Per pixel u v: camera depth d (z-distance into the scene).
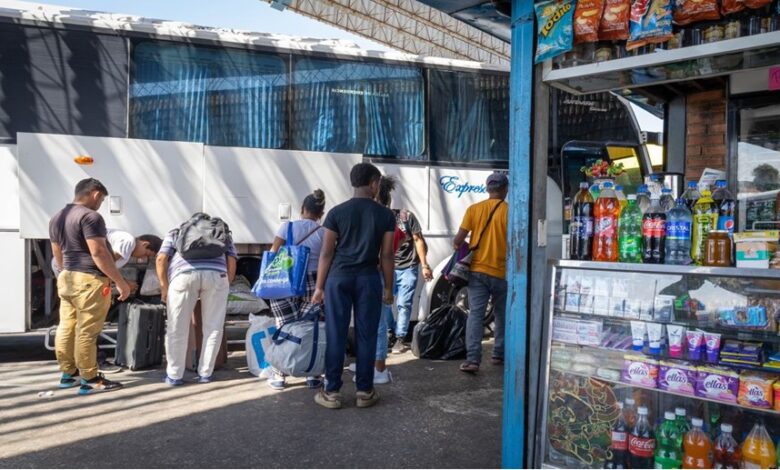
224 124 6.69
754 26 2.88
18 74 6.06
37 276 6.09
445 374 6.00
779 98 4.17
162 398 5.10
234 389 5.41
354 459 3.88
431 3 4.73
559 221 3.61
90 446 4.04
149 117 6.44
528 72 3.38
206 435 4.26
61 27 6.20
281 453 3.96
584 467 3.24
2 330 5.91
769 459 2.81
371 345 4.90
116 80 6.35
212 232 5.41
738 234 2.87
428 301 7.52
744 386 2.83
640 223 3.17
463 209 7.79
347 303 4.87
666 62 3.03
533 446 3.36
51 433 4.27
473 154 7.85
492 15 4.94
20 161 5.88
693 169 4.80
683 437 3.04
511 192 3.45
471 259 6.01
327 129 7.12
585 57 3.28
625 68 3.13
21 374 5.89
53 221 5.14
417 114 7.57
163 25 6.62
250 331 5.97
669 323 3.06
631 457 3.14
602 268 3.19
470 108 7.86
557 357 3.32
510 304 3.44
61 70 6.18
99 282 5.16
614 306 3.21
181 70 6.59
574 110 6.01
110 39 6.36
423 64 7.63
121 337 6.09
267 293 5.08
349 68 7.27
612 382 3.21
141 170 6.27
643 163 4.81
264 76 6.89
